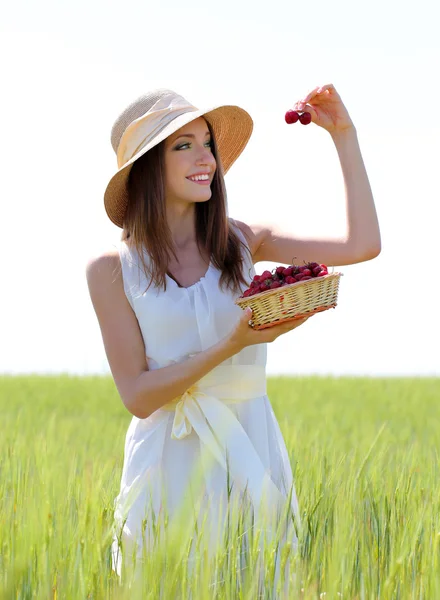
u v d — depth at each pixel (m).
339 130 7.44
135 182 7.30
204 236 7.32
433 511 7.60
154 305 7.02
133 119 7.37
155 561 5.64
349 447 15.06
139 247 7.17
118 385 7.12
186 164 7.12
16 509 7.09
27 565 5.83
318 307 6.50
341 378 37.72
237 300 6.61
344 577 5.91
